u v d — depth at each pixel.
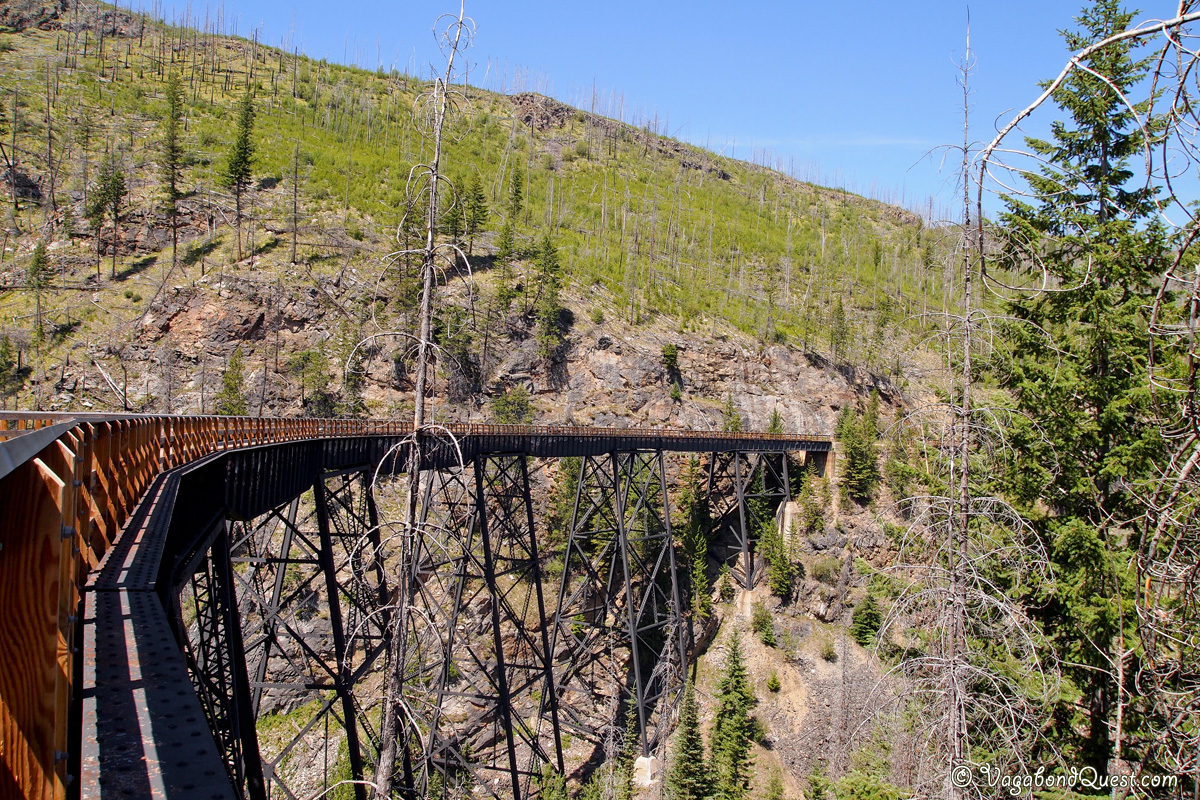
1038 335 13.88
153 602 6.07
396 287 62.66
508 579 52.34
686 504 60.50
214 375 60.28
